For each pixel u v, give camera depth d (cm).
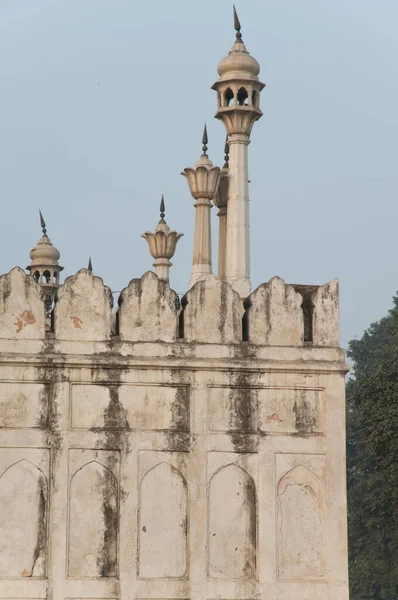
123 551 3297
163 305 3400
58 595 3253
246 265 4731
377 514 9138
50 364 3322
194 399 3381
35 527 3275
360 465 10238
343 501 3419
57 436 3309
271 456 3400
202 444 3372
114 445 3331
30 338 3328
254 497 3378
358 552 9494
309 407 3441
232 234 4747
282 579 3356
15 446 3291
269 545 3366
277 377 3431
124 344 3366
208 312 3419
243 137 4812
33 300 3344
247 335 3450
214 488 3366
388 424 5862
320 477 3416
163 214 6131
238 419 3400
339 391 3456
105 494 3312
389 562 9050
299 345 3456
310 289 3512
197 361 3384
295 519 3391
